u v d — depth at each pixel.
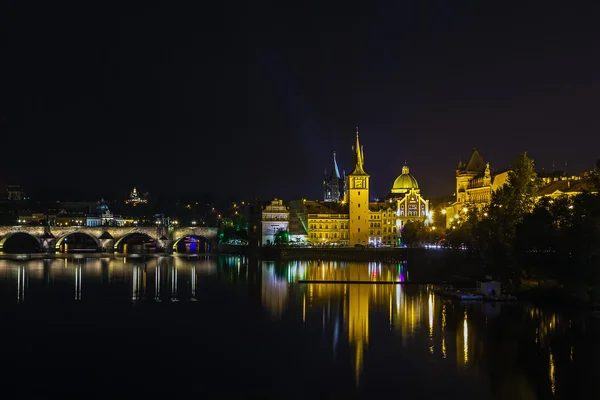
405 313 134.50
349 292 169.62
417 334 113.88
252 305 146.50
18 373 90.25
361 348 103.69
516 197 190.12
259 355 99.62
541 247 158.75
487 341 108.00
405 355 99.38
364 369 91.94
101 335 113.44
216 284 190.88
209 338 111.06
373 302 150.12
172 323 124.38
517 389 83.12
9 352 101.25
